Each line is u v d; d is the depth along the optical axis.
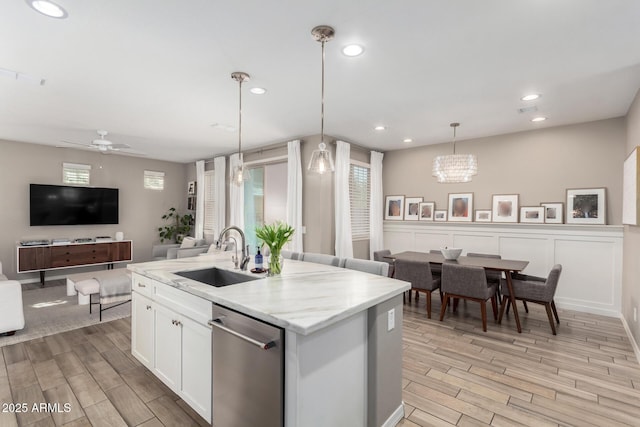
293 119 4.15
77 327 3.65
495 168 4.94
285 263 3.05
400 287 2.04
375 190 5.85
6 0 1.80
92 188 6.39
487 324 3.78
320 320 1.42
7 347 3.12
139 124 4.41
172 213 7.74
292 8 1.89
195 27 2.10
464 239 5.17
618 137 3.99
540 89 3.12
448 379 2.56
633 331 3.21
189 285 2.05
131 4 1.85
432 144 5.58
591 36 2.18
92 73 2.79
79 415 2.11
